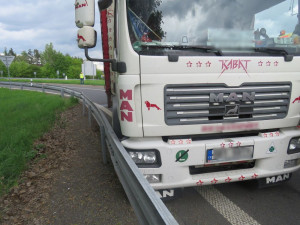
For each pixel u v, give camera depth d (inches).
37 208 129.5
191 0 112.1
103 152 181.8
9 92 666.2
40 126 280.1
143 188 71.8
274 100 116.0
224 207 125.1
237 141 112.3
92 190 145.4
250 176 117.3
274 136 118.5
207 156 110.1
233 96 110.3
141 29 106.7
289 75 116.0
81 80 1192.2
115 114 141.4
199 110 109.2
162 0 110.3
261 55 113.3
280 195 135.2
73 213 123.5
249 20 116.5
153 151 109.3
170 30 110.0
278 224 110.3
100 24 218.4
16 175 167.5
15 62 2842.0
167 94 105.4
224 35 112.6
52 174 170.2
